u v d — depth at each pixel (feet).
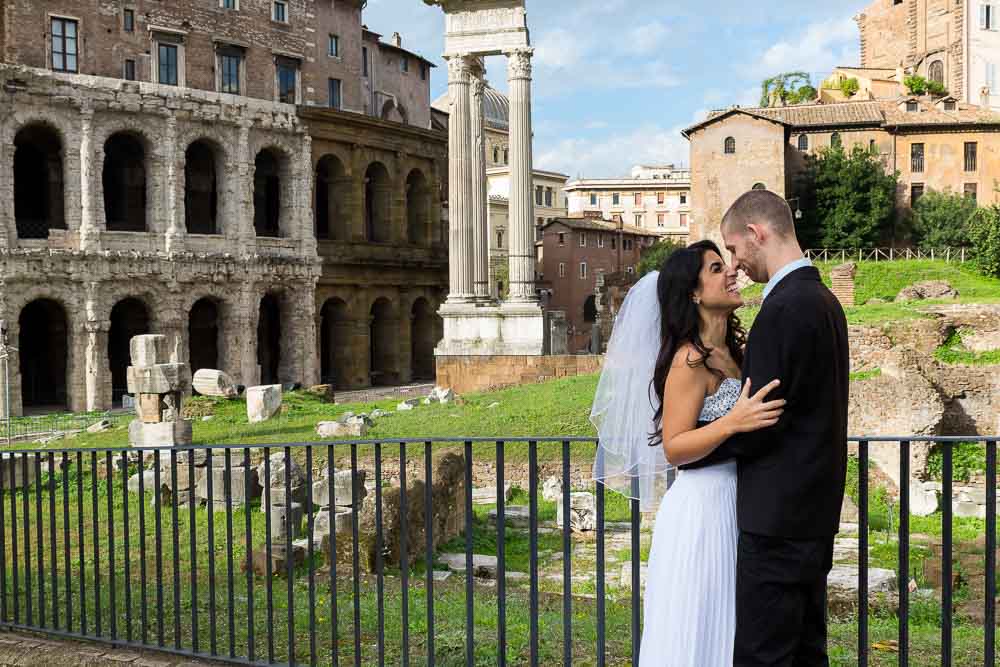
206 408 115.14
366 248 218.38
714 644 16.84
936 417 92.73
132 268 174.60
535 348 134.41
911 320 116.16
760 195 17.26
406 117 265.75
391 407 120.06
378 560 23.59
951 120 271.90
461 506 66.95
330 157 216.95
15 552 30.60
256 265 193.26
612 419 18.83
